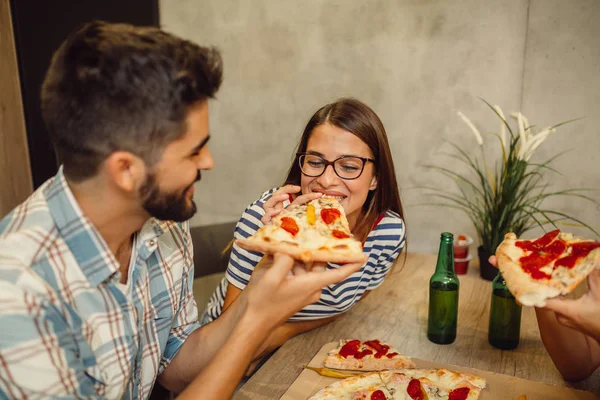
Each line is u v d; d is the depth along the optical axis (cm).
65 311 86
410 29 272
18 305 75
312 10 298
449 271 142
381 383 117
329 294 146
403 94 282
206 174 358
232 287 153
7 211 243
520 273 103
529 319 159
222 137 347
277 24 311
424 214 290
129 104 74
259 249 98
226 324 115
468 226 278
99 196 85
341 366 128
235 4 320
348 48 293
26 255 82
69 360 82
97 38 75
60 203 87
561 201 251
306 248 100
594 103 233
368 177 144
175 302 119
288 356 137
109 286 96
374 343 137
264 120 330
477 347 143
